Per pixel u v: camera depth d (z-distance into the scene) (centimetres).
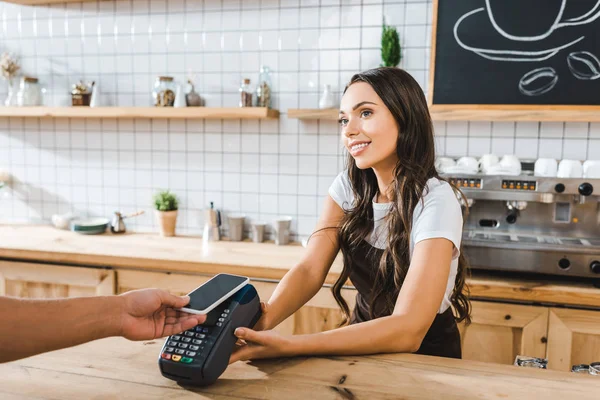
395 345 108
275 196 286
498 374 96
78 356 101
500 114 236
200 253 249
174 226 291
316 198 280
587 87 234
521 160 248
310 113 254
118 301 85
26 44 313
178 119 295
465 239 208
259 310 108
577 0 231
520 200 210
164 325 91
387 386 90
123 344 108
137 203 307
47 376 92
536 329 202
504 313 204
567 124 246
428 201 130
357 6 264
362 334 106
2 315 75
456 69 246
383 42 250
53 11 307
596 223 211
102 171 310
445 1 244
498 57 241
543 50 236
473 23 242
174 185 300
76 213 318
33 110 290
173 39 291
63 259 250
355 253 149
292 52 275
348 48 267
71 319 79
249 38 280
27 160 321
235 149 289
